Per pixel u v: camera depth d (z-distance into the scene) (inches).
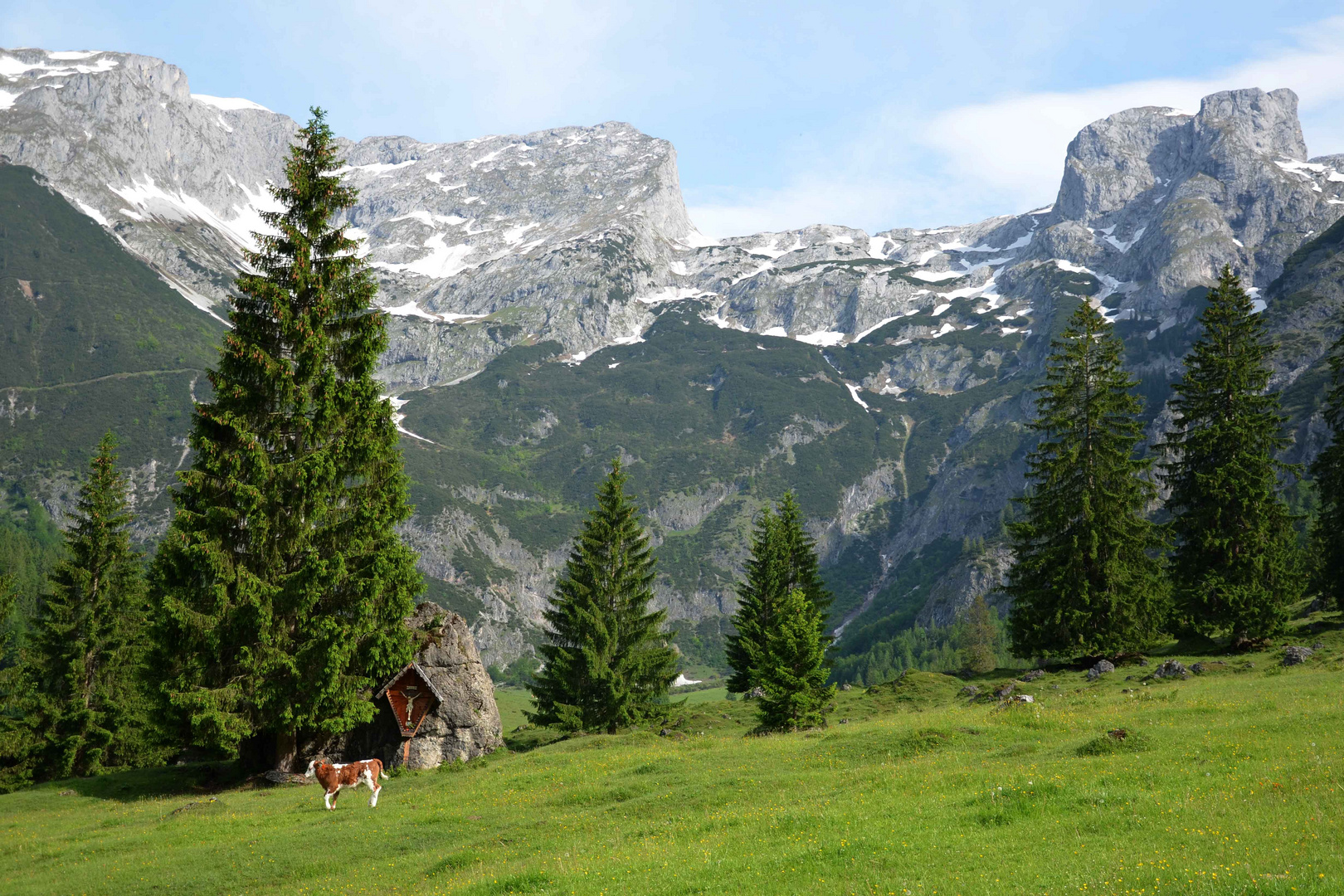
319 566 1528.1
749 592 2888.8
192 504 1587.1
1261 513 2154.3
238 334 1670.8
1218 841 597.6
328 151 1802.4
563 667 2333.9
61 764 2156.7
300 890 855.1
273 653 1502.2
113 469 2395.4
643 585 2512.3
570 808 1083.3
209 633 1487.5
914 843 695.1
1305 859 537.6
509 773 1403.8
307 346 1651.1
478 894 727.1
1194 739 991.0
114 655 2305.6
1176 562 2317.9
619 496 2518.5
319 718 1576.0
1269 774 774.5
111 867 999.6
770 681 1784.0
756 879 665.0
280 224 1724.9
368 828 1061.8
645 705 2372.0
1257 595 2049.7
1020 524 2314.2
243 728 1487.5
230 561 1529.3
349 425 1686.8
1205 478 2192.4
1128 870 559.2
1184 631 2209.6
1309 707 1123.3
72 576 2306.8
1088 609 2161.7
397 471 1723.7
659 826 914.7
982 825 738.8
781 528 2925.7
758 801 986.7
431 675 1839.3
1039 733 1199.6
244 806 1328.7
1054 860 607.2
